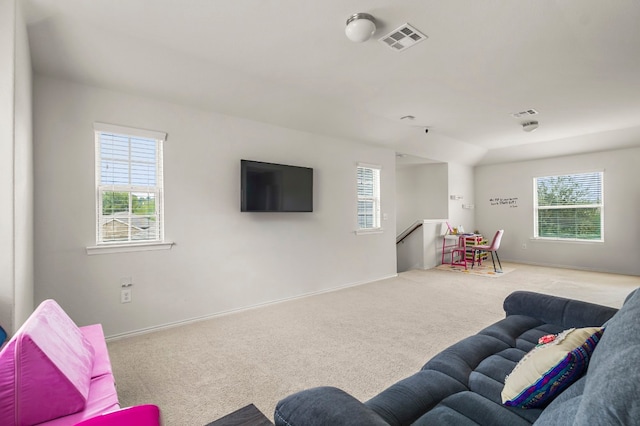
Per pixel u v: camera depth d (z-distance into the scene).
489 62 2.93
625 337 0.77
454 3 2.10
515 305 2.29
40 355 1.22
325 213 4.73
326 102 3.92
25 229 2.11
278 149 4.18
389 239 5.73
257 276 3.96
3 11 1.76
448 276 5.78
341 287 4.91
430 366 1.57
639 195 5.68
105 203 3.00
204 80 3.15
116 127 3.00
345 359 2.52
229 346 2.78
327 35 2.49
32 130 2.57
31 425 1.18
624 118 4.67
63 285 2.76
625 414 0.57
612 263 5.95
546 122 4.88
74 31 2.37
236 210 3.79
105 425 0.97
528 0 2.07
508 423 1.12
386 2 2.09
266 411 1.88
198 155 3.50
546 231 6.86
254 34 2.48
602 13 2.20
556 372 1.11
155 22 2.32
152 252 3.21
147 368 2.39
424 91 3.62
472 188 7.86
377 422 0.90
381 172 5.62
